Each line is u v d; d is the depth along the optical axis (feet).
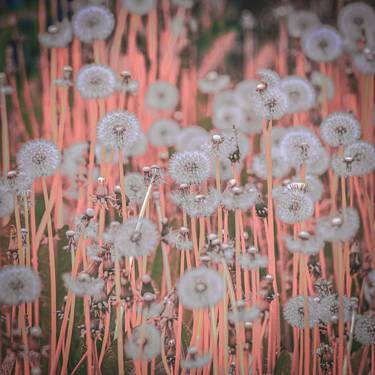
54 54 5.47
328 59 5.82
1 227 5.12
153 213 5.32
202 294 4.39
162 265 5.11
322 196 5.74
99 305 4.68
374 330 4.75
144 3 6.29
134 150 5.61
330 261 5.40
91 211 4.64
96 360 4.69
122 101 5.33
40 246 4.95
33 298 4.47
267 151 4.75
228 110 5.99
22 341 4.65
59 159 4.72
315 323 4.72
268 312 4.73
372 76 6.05
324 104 6.06
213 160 4.78
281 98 4.72
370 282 4.99
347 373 4.77
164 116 6.43
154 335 4.55
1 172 5.52
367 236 5.34
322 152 5.32
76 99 6.14
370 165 4.81
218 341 4.72
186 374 4.72
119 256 4.60
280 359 4.81
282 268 5.12
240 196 4.63
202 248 4.70
